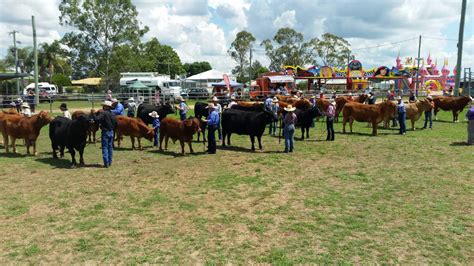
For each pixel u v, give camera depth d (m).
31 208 7.54
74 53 51.81
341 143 14.75
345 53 71.56
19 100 25.78
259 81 44.16
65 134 11.02
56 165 11.23
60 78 76.50
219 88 44.34
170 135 12.91
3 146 14.43
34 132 12.45
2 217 7.07
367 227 6.44
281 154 12.73
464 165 10.78
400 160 11.59
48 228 6.54
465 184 8.91
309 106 18.64
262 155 12.57
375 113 16.44
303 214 7.09
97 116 10.62
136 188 8.84
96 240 6.03
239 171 10.41
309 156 12.35
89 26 50.34
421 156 12.11
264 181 9.38
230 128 13.89
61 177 9.84
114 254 5.55
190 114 25.61
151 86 43.91
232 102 17.05
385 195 8.17
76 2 49.91
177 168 10.78
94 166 11.07
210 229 6.41
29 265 5.27
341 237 6.06
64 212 7.31
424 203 7.63
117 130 13.66
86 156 12.55
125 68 52.16
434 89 58.09
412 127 18.22
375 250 5.61
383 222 6.66
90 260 5.38
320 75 44.44
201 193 8.44
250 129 13.34
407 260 5.31
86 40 51.38
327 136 15.63
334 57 71.50
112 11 50.47
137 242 5.94
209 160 11.84
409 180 9.33
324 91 37.66
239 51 75.06
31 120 12.36
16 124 12.52
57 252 5.64
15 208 7.54
